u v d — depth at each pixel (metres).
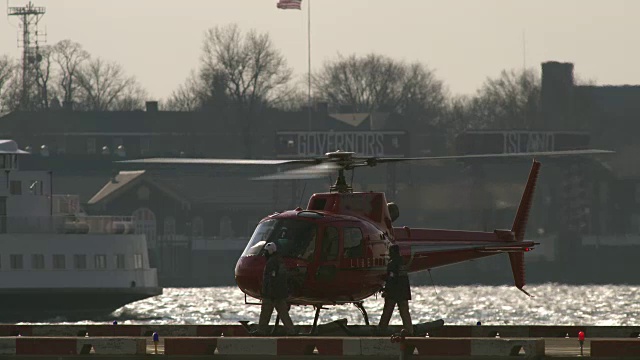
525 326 102.12
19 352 83.19
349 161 97.25
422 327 95.75
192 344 81.00
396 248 91.62
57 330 102.81
